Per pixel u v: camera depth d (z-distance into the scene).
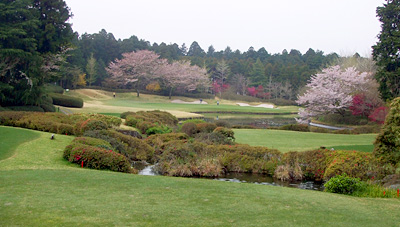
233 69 97.12
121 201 5.70
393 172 9.91
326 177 10.95
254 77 91.00
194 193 6.60
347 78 34.88
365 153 11.37
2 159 9.63
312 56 99.62
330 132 25.78
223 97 81.44
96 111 35.31
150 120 23.47
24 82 24.92
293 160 12.19
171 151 12.64
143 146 14.57
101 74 77.50
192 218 4.91
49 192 6.11
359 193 7.69
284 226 4.68
